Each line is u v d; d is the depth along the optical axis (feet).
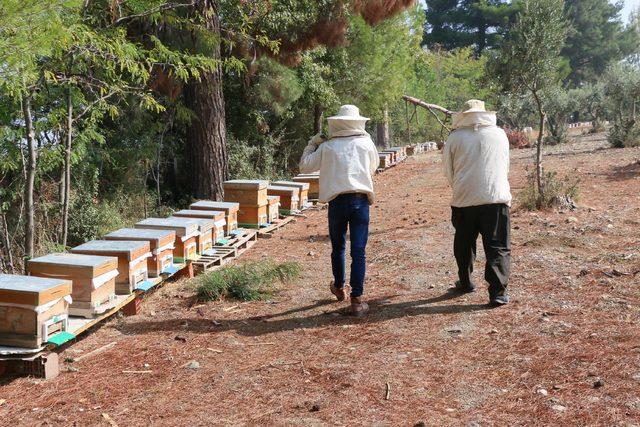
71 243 33.30
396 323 16.90
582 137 93.09
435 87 118.01
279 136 62.80
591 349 14.01
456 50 140.97
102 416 12.09
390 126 111.65
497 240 17.44
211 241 24.88
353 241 17.70
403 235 29.17
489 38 174.19
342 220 17.90
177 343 16.24
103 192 39.75
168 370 14.39
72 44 21.40
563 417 11.10
